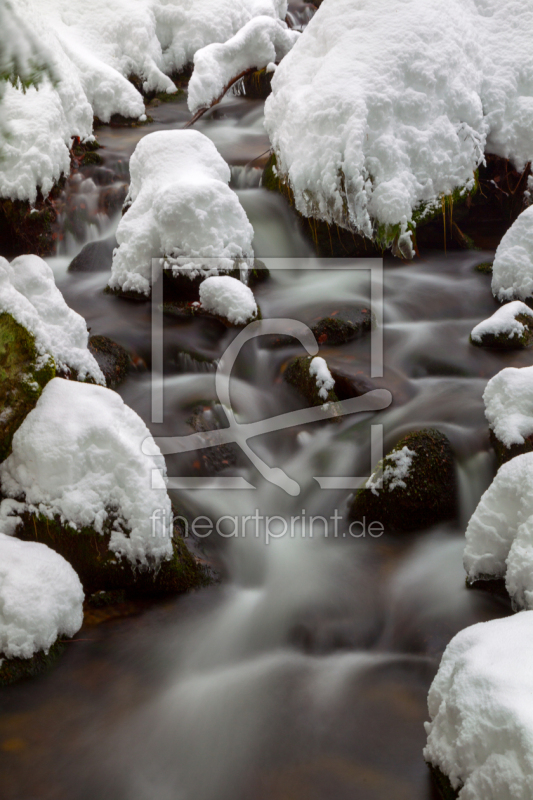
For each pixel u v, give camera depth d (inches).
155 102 404.5
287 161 265.1
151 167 233.9
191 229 213.5
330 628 124.7
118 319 214.4
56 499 122.9
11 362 127.1
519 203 277.9
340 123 245.0
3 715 103.7
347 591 132.7
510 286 223.1
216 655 117.5
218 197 215.5
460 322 217.8
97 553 124.1
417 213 254.8
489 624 96.7
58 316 147.8
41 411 127.2
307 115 253.4
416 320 219.5
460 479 151.8
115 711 105.5
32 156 262.5
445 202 258.5
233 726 103.7
